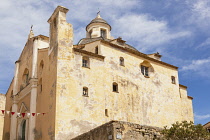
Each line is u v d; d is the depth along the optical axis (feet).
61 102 84.38
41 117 91.66
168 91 119.96
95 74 95.96
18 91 120.06
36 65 105.19
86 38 134.62
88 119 88.02
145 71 117.19
